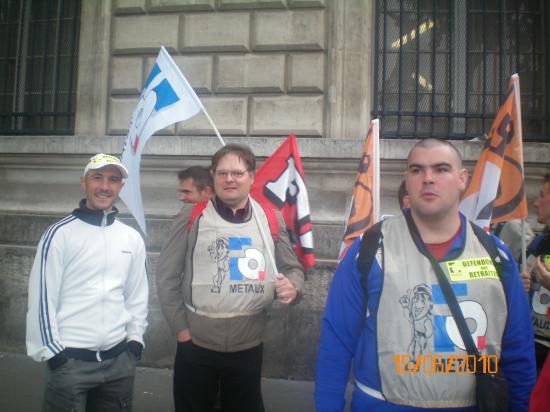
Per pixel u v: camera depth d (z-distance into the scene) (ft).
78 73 17.12
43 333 7.04
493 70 16.51
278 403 12.43
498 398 5.21
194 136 15.79
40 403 12.01
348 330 5.94
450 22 16.33
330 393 5.90
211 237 8.18
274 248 8.70
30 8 18.57
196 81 16.21
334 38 15.61
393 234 5.81
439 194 5.54
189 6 16.26
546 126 16.16
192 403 8.18
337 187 15.31
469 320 5.37
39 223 16.07
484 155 9.62
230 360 8.04
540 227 14.48
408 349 5.37
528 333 5.72
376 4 16.52
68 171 16.75
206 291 8.02
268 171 11.21
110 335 7.61
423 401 5.34
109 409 7.86
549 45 16.15
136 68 16.67
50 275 7.29
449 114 15.99
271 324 14.32
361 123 15.52
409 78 16.56
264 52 15.92
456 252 5.61
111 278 7.80
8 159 16.83
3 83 18.75
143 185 16.24
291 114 15.70
